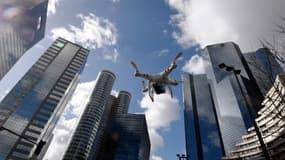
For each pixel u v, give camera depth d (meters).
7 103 87.94
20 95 93.75
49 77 109.62
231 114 136.38
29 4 91.06
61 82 111.44
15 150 75.25
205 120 175.50
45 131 95.50
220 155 143.00
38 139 83.31
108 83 167.88
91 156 132.38
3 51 82.56
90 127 125.56
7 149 73.69
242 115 127.00
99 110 140.62
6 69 90.69
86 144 115.88
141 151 120.56
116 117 145.75
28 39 101.56
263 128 55.69
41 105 95.00
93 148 137.88
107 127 162.38
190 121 179.88
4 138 75.88
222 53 168.50
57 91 105.94
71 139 117.31
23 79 100.88
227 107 142.50
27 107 90.50
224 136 136.12
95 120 132.25
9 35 83.44
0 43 78.62
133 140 122.94
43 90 101.56
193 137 165.00
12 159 72.62
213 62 171.75
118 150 117.94
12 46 88.81
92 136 123.50
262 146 8.71
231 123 133.50
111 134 132.25
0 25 77.88
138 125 134.50
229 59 153.25
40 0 98.81
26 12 90.56
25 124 84.19
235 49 161.62
